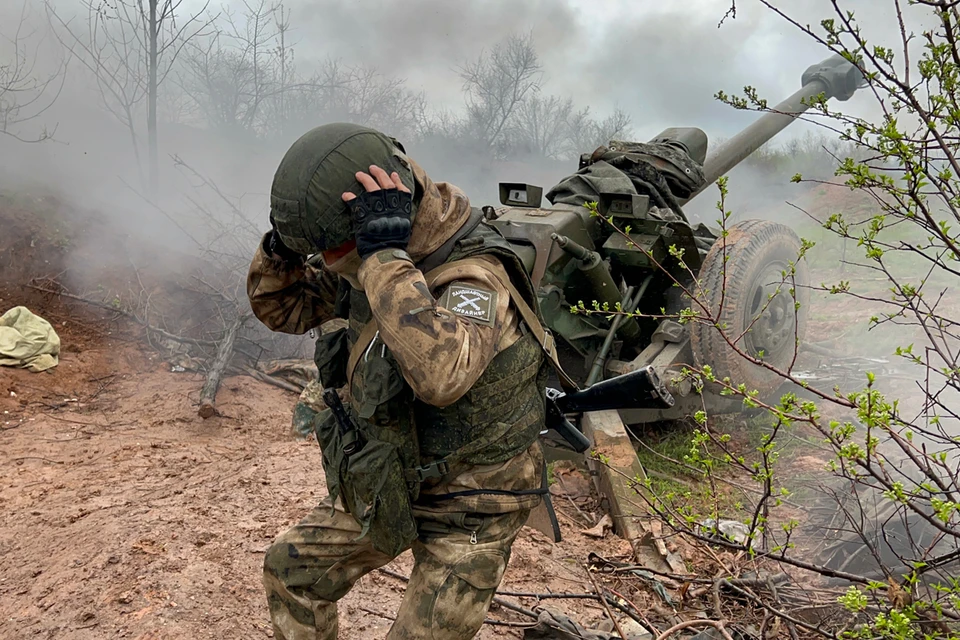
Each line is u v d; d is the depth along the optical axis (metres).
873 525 3.46
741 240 5.40
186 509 4.09
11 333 6.31
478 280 2.09
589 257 5.00
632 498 4.46
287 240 2.17
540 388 2.36
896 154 2.12
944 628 2.32
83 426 5.70
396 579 3.61
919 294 2.46
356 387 2.20
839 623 3.08
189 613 3.20
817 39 2.18
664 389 2.40
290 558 2.32
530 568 3.88
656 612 3.47
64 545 3.78
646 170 5.57
